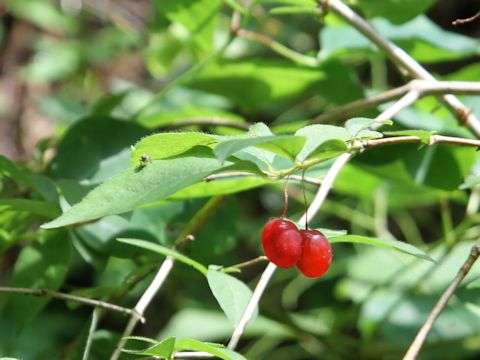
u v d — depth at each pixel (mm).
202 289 532
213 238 343
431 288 424
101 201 241
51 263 324
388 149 369
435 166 368
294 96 410
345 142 242
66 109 528
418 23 396
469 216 395
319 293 536
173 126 385
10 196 349
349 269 469
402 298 426
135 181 243
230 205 347
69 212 241
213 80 406
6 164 315
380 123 246
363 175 417
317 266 252
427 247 441
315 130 245
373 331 424
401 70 339
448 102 325
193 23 384
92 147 353
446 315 423
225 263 522
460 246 426
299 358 524
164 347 249
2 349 517
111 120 358
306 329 449
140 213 335
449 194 386
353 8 374
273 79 401
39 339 539
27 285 322
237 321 270
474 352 437
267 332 467
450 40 391
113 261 521
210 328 485
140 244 275
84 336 315
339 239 265
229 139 237
